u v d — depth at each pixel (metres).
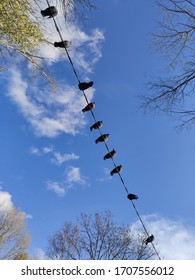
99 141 4.92
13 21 5.72
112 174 5.15
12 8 5.56
